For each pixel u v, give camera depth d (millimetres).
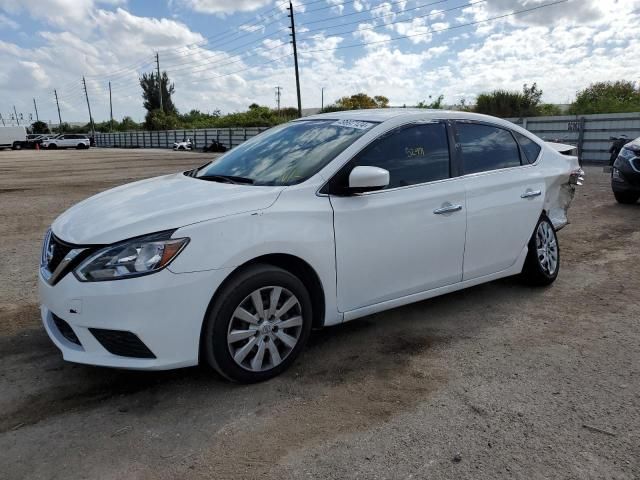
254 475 2393
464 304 4590
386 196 3588
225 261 2914
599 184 12453
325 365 3461
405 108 4340
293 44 39250
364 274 3529
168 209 2990
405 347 3740
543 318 4266
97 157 34219
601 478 2361
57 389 3146
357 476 2383
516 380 3258
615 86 29141
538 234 4828
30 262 6008
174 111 88500
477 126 4355
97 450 2568
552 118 19984
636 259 5938
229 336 3023
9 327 4070
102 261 2783
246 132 43844
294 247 3154
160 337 2816
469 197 4043
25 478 2365
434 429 2740
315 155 3613
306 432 2719
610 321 4188
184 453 2547
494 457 2510
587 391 3115
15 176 18172
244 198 3123
